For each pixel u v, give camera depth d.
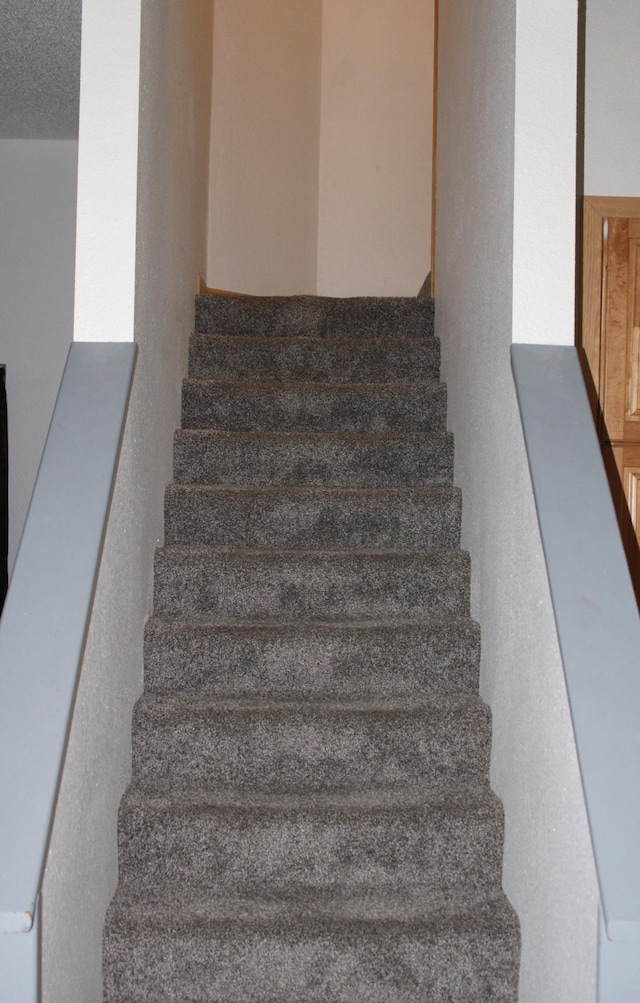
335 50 4.24
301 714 1.85
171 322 2.41
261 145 3.81
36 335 3.66
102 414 1.55
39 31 2.68
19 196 3.66
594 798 1.07
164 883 1.68
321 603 2.17
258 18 3.77
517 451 1.66
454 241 2.55
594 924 1.13
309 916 1.59
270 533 2.36
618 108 2.27
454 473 2.50
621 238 2.28
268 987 1.53
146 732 1.84
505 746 1.72
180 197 2.56
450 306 2.62
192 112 2.83
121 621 1.73
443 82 2.82
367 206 4.21
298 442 2.53
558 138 1.66
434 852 1.69
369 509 2.36
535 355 1.63
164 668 2.00
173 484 2.39
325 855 1.68
